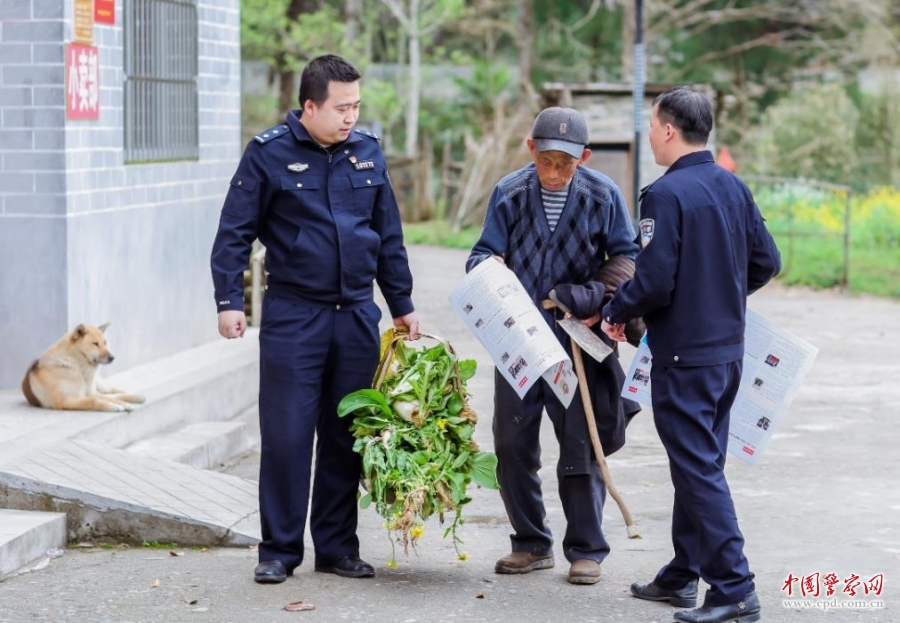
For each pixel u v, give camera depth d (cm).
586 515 559
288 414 547
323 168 549
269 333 550
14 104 827
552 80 3884
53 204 829
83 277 852
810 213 2336
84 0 843
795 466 817
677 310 499
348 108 541
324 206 548
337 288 550
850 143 3145
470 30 3775
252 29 3191
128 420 773
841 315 1616
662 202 496
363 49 3534
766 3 3534
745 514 695
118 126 898
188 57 1012
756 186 2598
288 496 550
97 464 670
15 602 521
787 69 3594
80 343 778
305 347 546
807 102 3175
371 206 559
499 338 539
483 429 938
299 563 561
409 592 539
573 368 554
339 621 497
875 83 3447
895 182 3216
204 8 1039
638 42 1650
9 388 841
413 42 3378
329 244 546
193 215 1028
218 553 608
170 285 990
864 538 643
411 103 3381
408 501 527
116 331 904
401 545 630
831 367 1222
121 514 618
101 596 530
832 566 591
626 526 607
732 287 501
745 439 533
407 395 547
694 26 3578
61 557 598
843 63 3447
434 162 3675
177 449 761
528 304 543
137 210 930
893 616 515
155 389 847
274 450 549
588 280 564
